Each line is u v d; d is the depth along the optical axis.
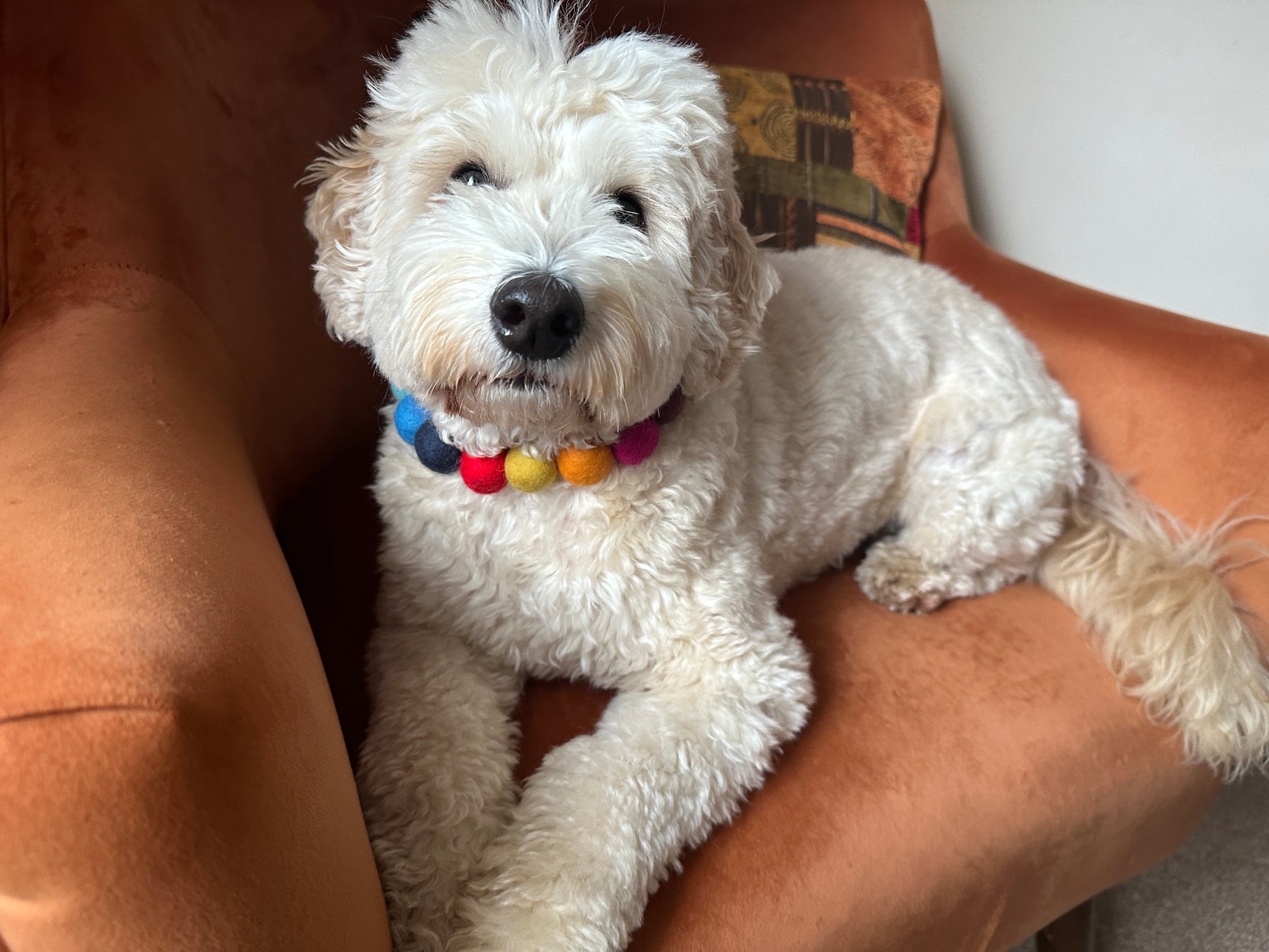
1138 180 1.84
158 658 0.47
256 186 1.08
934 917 0.91
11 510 0.56
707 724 0.93
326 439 1.25
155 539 0.55
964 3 1.90
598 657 1.00
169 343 0.82
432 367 0.78
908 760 0.98
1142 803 1.06
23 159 0.87
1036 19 1.83
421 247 0.79
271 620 0.57
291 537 1.20
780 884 0.86
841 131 1.60
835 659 1.12
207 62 1.03
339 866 0.60
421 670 0.95
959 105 1.99
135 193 0.90
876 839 0.91
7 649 0.47
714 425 1.01
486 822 0.86
